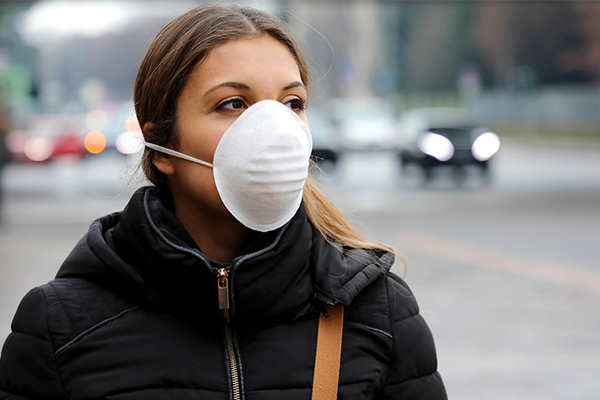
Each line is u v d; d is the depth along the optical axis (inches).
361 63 2642.7
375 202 531.8
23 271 285.3
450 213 468.8
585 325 211.8
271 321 56.2
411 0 851.4
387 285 59.3
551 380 166.4
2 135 485.7
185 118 54.6
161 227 55.1
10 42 1517.0
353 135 1023.0
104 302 54.6
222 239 59.5
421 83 2549.2
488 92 1879.9
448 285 262.4
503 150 1252.5
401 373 57.5
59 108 1425.9
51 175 796.0
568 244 349.4
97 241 55.8
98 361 52.5
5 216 469.1
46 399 52.2
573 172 792.9
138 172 63.7
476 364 179.3
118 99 2659.9
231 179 53.5
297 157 53.5
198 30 53.8
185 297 54.4
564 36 1963.6
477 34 2225.6
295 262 55.1
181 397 52.7
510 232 389.4
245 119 52.7
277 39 55.9
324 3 831.1
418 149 687.1
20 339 53.8
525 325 211.9
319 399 53.8
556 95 1616.6
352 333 56.6
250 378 54.1
